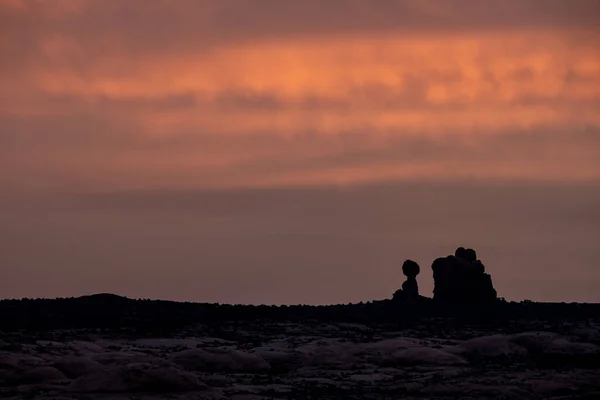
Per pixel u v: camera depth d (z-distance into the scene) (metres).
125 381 185.38
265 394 194.50
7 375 192.50
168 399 181.75
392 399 192.88
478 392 194.75
